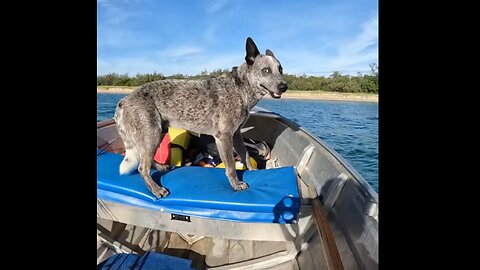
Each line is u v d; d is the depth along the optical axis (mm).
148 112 1028
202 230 954
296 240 972
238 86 1141
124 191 938
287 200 873
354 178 911
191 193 911
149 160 994
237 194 906
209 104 1104
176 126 1139
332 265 664
